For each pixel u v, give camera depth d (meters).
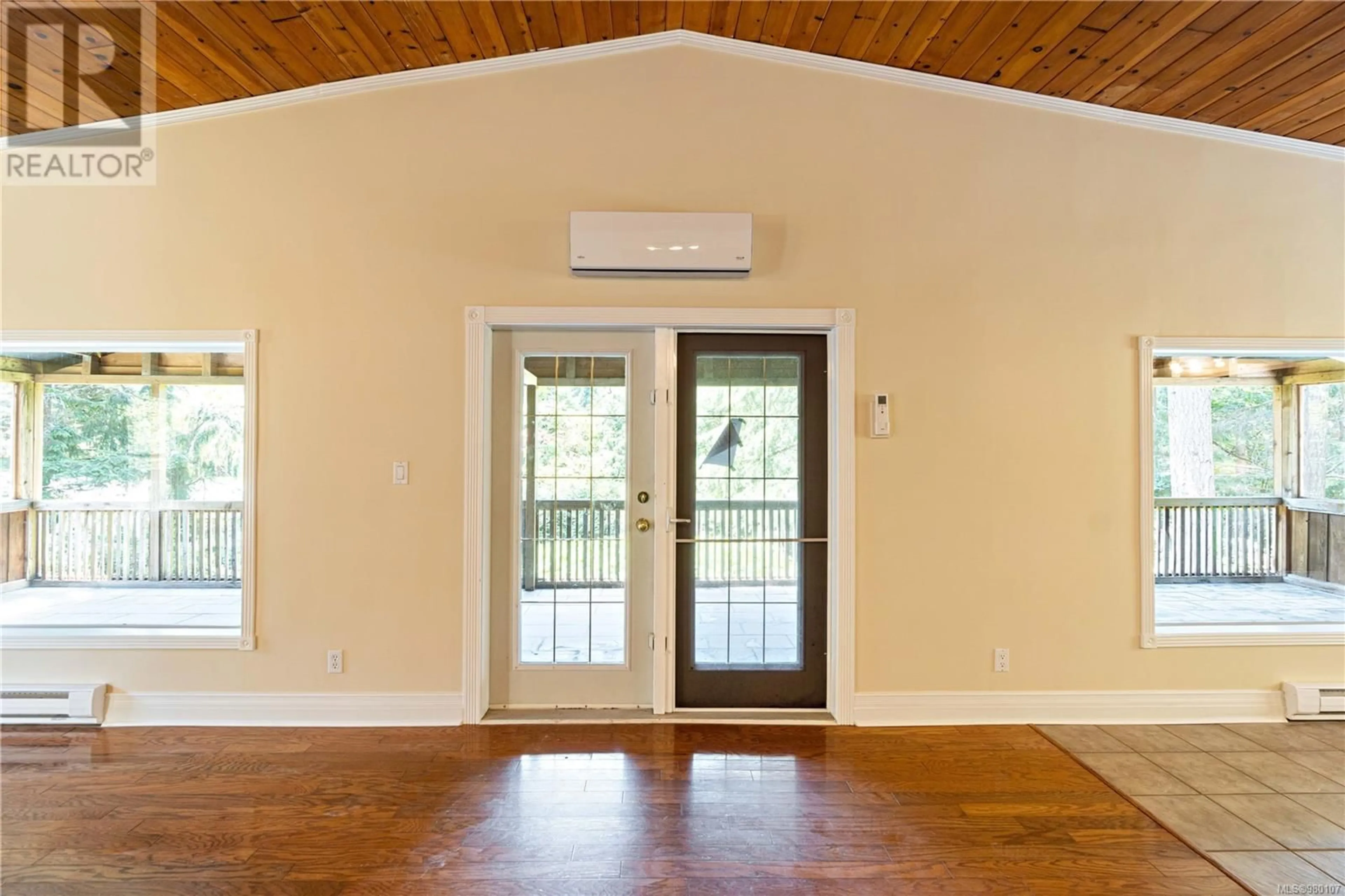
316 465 2.93
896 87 2.98
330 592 2.94
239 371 5.31
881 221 2.99
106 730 2.86
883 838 2.10
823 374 3.11
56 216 2.92
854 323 2.98
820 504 3.11
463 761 2.59
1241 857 2.01
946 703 2.99
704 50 2.96
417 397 2.95
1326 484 4.91
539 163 2.96
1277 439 5.25
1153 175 3.03
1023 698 2.99
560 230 2.96
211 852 2.00
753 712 3.06
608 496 3.12
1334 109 2.82
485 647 3.01
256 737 2.80
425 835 2.10
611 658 3.12
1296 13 2.28
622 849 2.03
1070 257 3.02
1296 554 5.11
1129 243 3.02
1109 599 3.02
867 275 2.99
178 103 2.85
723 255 2.88
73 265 2.92
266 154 2.92
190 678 2.93
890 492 2.99
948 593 3.00
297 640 2.93
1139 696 3.02
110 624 4.13
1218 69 2.64
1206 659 3.03
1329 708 2.97
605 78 2.96
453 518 2.95
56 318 2.93
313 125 2.93
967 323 3.00
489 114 2.95
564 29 2.77
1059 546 3.01
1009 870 1.94
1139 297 3.03
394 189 2.94
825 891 1.85
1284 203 3.05
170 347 2.98
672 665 3.05
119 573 5.36
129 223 2.92
